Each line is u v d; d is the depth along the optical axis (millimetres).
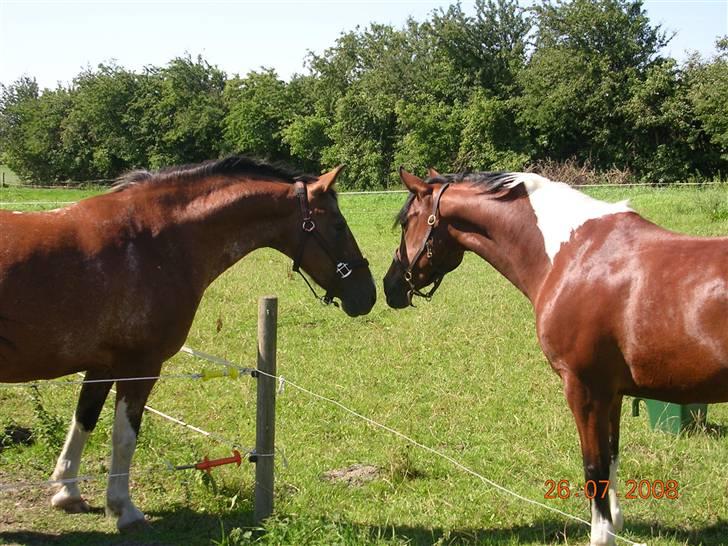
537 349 7762
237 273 12383
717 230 13961
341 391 6594
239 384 6809
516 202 4223
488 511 4398
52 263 3920
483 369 7121
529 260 4133
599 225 3887
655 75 33094
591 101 33844
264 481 4180
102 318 4004
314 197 4523
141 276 4090
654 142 34281
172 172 4395
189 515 4426
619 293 3621
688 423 5543
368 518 4340
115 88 44188
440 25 40688
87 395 4469
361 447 5430
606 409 3771
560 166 32938
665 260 3568
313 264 4613
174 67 45844
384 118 37750
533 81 35781
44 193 35625
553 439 5430
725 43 33656
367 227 18906
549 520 4293
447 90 40000
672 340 3453
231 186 4422
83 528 4262
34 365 4004
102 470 4996
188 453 4977
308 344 8141
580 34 35344
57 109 46562
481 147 35844
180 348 4441
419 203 4613
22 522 4309
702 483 4707
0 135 50812
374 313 9461
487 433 5637
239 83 44906
